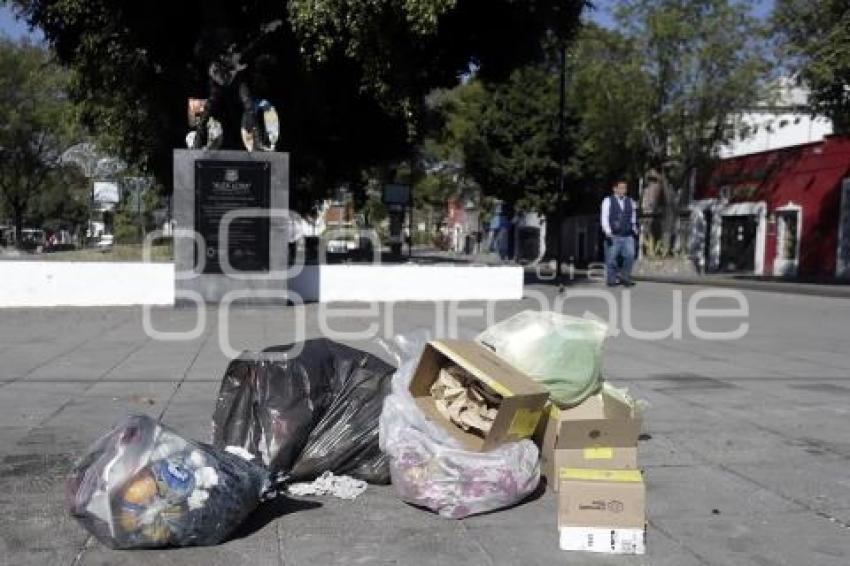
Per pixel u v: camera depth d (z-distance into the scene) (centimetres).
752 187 3559
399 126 2450
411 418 479
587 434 485
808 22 2503
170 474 403
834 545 416
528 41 2092
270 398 495
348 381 515
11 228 7725
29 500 464
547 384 507
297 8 1527
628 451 488
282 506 462
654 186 3981
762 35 2728
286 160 1387
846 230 3042
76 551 398
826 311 1478
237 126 1644
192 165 1369
